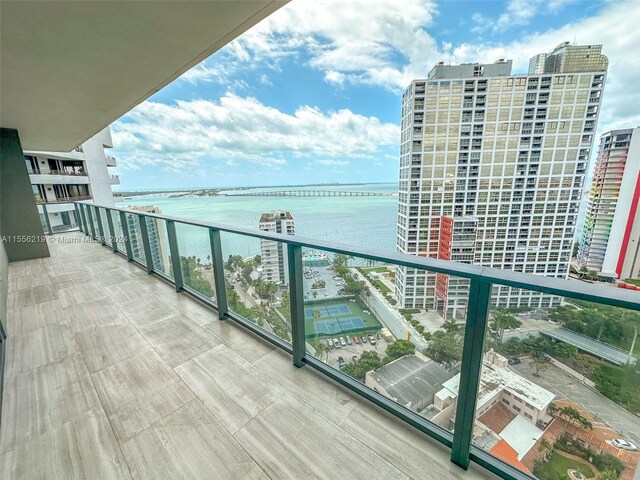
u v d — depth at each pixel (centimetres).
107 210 531
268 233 189
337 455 123
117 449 129
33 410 154
